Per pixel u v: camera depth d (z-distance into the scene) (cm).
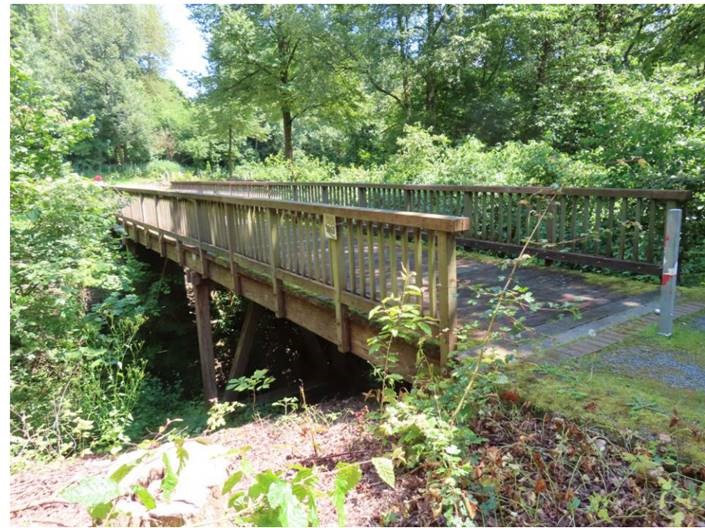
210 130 2377
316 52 1969
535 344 314
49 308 518
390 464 138
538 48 1697
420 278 290
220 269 641
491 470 196
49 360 504
